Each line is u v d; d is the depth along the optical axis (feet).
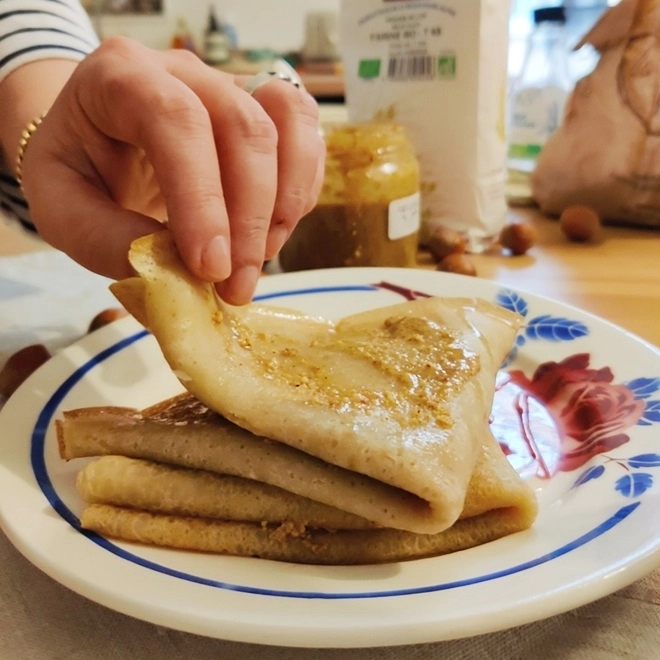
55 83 0.99
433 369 0.59
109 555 0.48
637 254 1.27
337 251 1.14
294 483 0.51
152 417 0.60
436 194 1.32
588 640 0.47
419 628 0.40
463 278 0.98
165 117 0.58
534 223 1.52
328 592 0.44
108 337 0.84
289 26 3.87
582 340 0.81
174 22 3.83
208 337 0.53
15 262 1.30
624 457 0.59
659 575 0.52
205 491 0.53
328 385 0.55
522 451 0.67
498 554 0.48
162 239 0.55
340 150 1.12
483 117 1.26
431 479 0.47
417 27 1.26
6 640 0.49
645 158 1.36
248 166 0.61
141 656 0.47
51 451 0.64
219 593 0.44
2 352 0.92
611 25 1.35
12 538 0.51
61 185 0.71
